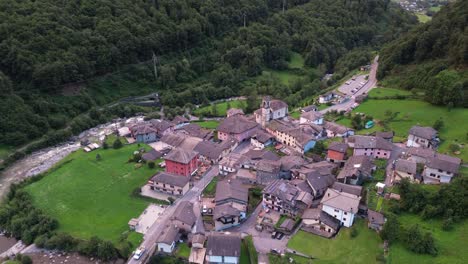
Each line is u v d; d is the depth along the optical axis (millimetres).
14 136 184375
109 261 119250
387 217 115375
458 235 108562
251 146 177125
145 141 185875
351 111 195000
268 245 115688
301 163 146000
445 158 127625
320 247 112875
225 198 129750
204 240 117812
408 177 127938
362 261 106125
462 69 193750
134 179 154875
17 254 119625
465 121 166250
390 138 159625
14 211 138750
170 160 149875
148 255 116938
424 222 113812
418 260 103438
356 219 120375
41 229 128375
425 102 191750
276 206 128250
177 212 125750
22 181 156625
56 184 154125
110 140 187500
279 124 179000
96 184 153125
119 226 130375
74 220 134375
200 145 167875
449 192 115875
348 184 131125
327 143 165625
